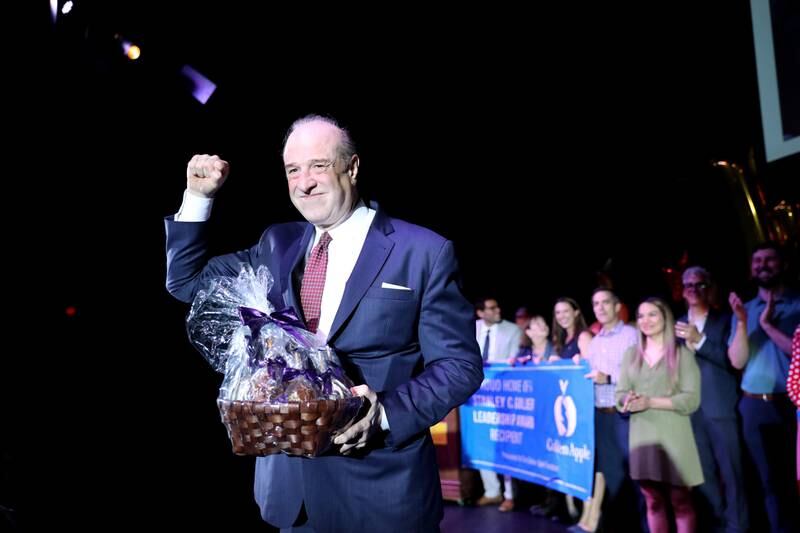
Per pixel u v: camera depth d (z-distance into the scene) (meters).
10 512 3.19
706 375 3.74
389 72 6.17
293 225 1.66
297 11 5.32
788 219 4.93
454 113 6.84
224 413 1.17
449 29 5.77
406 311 1.40
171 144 6.04
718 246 6.04
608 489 3.97
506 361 4.96
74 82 5.07
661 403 3.37
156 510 4.55
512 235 8.41
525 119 7.01
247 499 5.07
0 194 5.71
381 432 1.35
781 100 3.65
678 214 6.52
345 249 1.46
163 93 5.29
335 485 1.36
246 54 5.52
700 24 5.62
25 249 6.19
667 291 6.24
